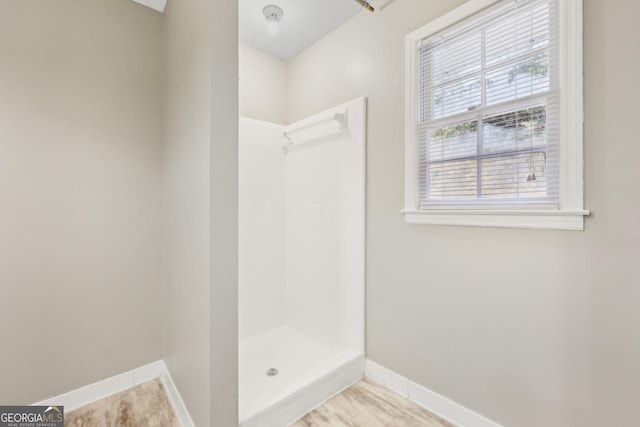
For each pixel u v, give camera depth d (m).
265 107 2.77
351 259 2.20
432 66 1.76
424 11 1.77
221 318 1.34
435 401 1.72
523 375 1.41
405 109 1.85
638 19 1.11
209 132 1.30
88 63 1.85
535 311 1.37
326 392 1.83
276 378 2.05
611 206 1.17
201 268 1.39
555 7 1.32
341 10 2.16
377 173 2.04
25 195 1.65
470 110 1.59
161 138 2.15
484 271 1.53
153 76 2.11
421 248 1.78
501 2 1.46
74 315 1.81
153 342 2.11
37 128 1.69
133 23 2.03
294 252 2.75
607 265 1.19
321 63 2.50
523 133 1.42
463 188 1.64
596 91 1.20
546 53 1.34
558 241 1.30
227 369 1.36
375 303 2.05
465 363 1.60
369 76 2.09
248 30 2.40
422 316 1.79
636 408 1.14
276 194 2.79
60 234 1.76
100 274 1.90
